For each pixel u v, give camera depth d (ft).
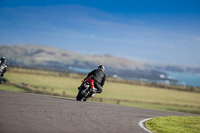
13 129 69.36
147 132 88.28
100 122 94.68
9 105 106.63
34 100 130.21
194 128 105.09
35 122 81.20
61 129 76.18
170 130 95.66
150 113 144.56
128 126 94.38
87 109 121.80
